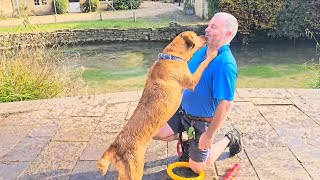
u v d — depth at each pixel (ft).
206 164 9.28
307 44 45.52
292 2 44.70
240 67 36.19
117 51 46.24
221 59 8.11
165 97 7.49
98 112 14.26
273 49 43.70
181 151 10.40
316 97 15.11
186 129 9.22
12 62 19.07
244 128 12.37
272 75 32.71
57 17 63.62
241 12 44.65
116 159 7.34
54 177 9.87
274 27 45.27
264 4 44.11
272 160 10.34
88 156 10.94
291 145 11.16
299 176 9.52
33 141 12.03
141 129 7.38
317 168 9.89
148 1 83.97
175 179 9.10
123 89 30.09
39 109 14.88
